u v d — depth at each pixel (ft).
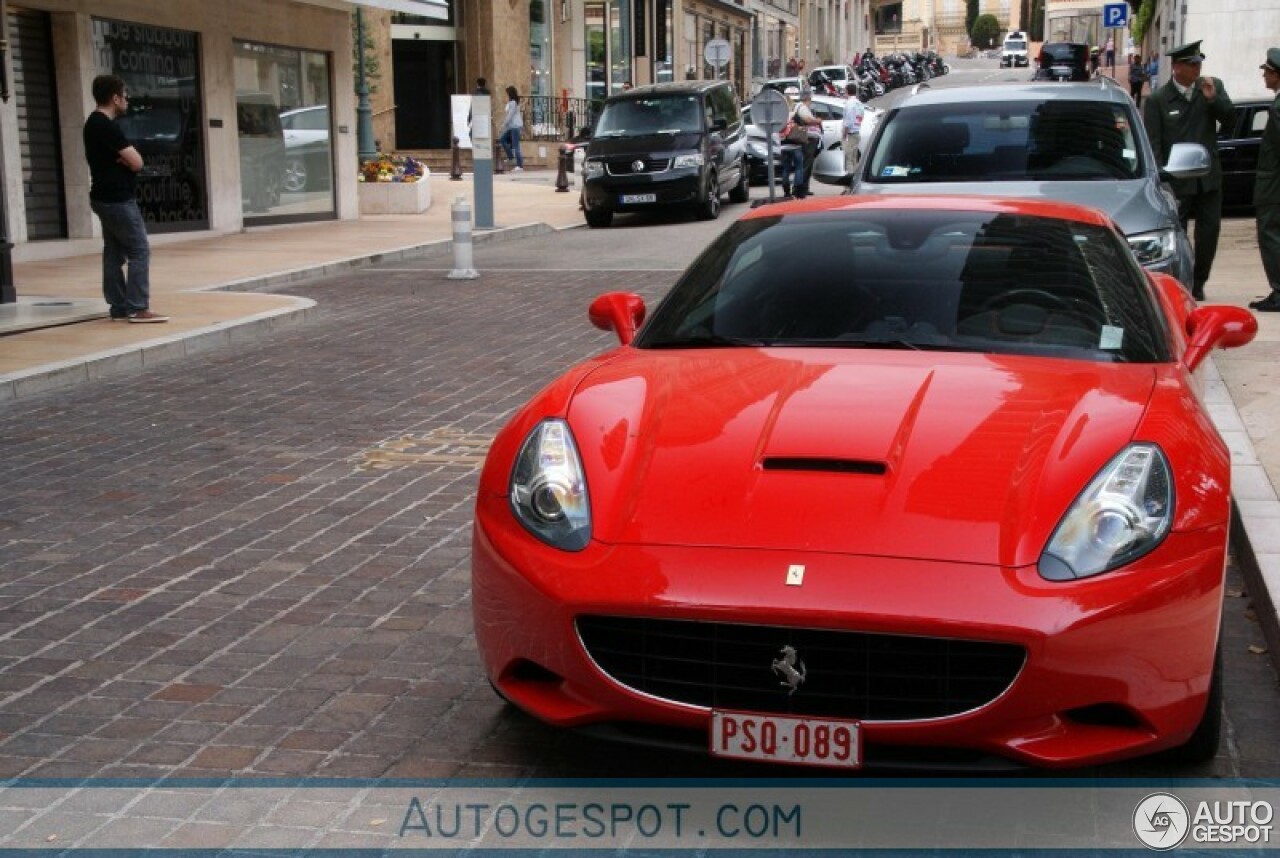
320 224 73.97
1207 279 38.04
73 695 14.38
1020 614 10.41
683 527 11.34
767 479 11.60
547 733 13.28
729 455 11.96
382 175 81.51
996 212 16.33
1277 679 14.32
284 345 37.60
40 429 27.61
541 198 90.68
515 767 12.59
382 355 35.55
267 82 71.36
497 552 11.94
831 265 15.44
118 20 59.77
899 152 28.89
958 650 10.55
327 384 31.81
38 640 15.98
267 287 50.52
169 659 15.34
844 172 30.09
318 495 22.21
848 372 13.26
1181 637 10.85
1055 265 15.19
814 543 10.98
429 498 21.93
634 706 11.16
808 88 105.60
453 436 26.30
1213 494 11.51
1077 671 10.45
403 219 77.30
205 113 65.72
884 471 11.56
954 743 10.66
